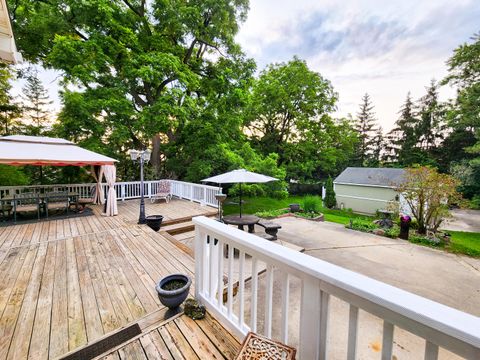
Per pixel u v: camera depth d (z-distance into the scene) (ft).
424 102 92.17
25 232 15.90
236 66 37.04
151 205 27.17
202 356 5.23
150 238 14.74
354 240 23.39
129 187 30.63
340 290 3.38
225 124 36.27
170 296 6.61
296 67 58.80
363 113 113.80
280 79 60.80
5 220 19.11
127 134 31.55
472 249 21.56
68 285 8.82
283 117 66.90
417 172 27.81
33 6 28.14
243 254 5.44
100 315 7.02
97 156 21.17
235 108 37.45
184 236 18.88
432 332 2.47
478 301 12.73
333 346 8.35
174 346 5.54
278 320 9.64
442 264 17.69
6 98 46.73
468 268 16.98
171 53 33.47
